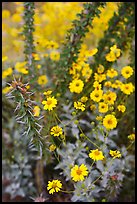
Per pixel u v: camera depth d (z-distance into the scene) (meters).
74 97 2.21
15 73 2.43
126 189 2.27
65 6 2.73
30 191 2.43
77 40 2.12
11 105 2.37
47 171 2.30
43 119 2.04
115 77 2.37
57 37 2.84
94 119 2.22
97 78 2.07
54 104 1.74
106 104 1.85
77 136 2.02
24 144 2.42
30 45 2.18
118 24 2.27
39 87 2.19
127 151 2.15
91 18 2.06
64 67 2.17
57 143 2.19
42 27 2.83
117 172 2.05
